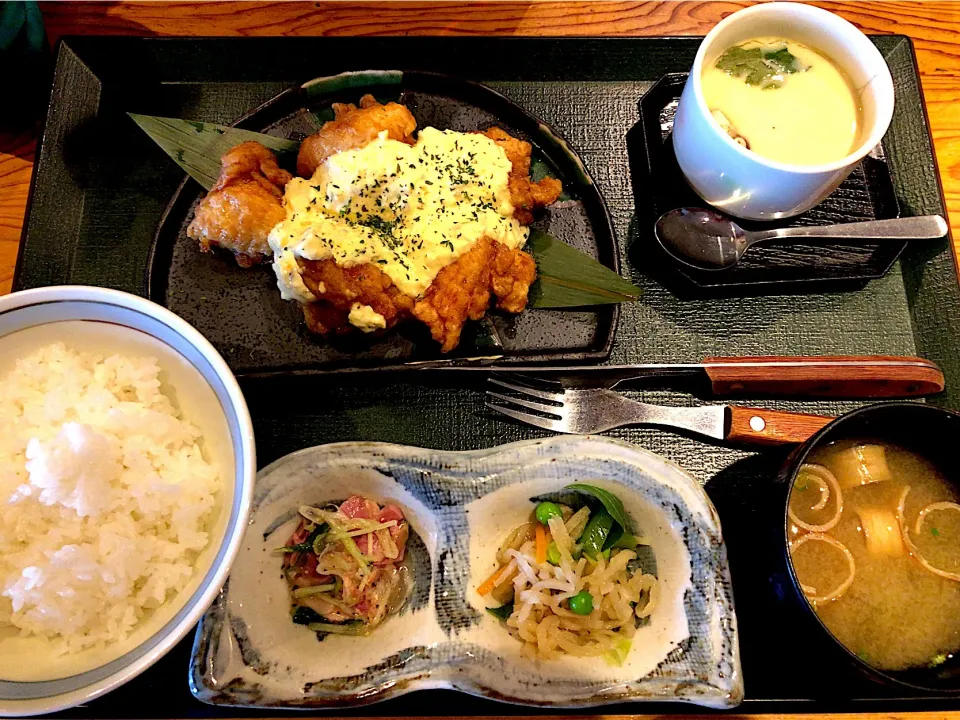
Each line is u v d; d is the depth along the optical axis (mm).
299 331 315
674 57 359
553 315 322
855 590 279
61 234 327
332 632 282
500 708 281
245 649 263
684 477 276
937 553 282
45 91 345
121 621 231
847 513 289
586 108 354
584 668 269
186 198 326
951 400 322
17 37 315
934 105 363
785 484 264
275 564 286
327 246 294
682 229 324
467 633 278
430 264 302
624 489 284
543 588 280
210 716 273
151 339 242
